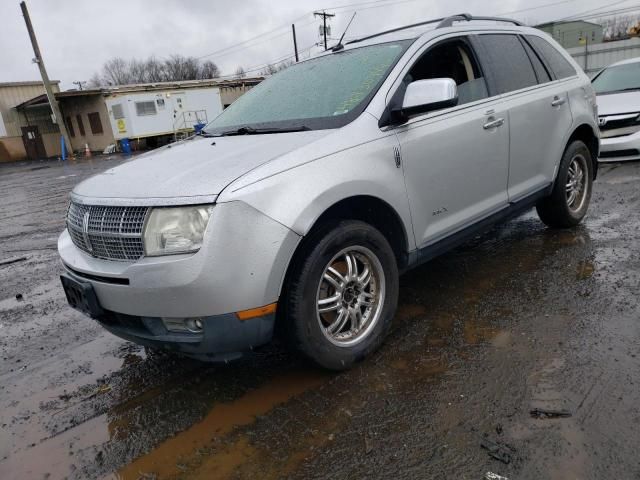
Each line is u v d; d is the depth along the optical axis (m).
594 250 4.52
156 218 2.51
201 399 2.92
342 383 2.90
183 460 2.43
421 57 3.53
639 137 7.82
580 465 2.12
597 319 3.29
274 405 2.77
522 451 2.23
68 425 2.82
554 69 4.79
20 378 3.41
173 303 2.49
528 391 2.64
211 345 2.57
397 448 2.34
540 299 3.68
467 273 4.32
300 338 2.74
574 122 4.77
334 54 4.02
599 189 6.80
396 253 3.36
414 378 2.87
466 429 2.41
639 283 3.75
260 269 2.51
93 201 2.80
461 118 3.61
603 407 2.46
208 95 31.47
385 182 3.04
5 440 2.74
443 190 3.49
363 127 3.06
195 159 3.00
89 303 2.77
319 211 2.67
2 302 4.97
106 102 29.28
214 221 2.43
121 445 2.60
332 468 2.27
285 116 3.50
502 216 4.11
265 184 2.56
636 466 2.09
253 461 2.37
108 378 3.29
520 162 4.20
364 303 3.09
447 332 3.35
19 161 33.97
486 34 4.15
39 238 7.83
